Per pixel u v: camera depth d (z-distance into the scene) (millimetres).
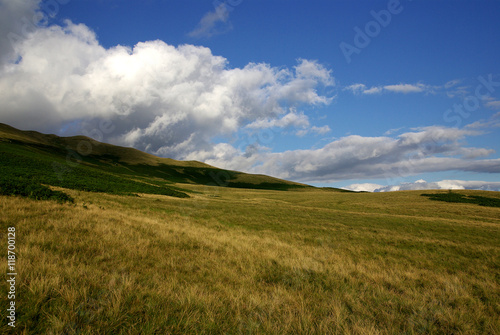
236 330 4113
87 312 3975
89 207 16031
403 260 12898
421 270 10578
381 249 15328
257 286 6613
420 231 24000
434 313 5531
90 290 4727
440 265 12312
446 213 42594
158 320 4086
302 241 16531
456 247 16938
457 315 5625
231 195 74125
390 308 5762
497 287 8578
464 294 7305
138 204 24109
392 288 7441
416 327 4910
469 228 26234
